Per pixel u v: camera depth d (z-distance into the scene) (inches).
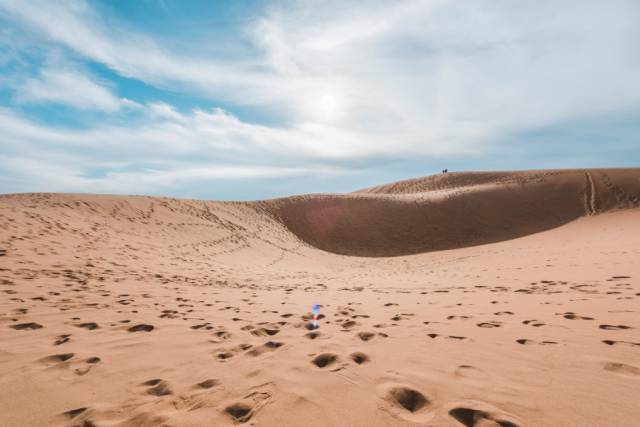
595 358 89.1
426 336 117.2
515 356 93.4
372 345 108.0
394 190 2015.3
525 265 383.6
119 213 635.5
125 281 242.8
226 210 981.8
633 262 295.0
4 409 66.1
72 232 411.2
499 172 1855.3
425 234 1043.3
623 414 61.2
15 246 288.2
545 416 61.8
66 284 204.2
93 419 63.4
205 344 109.6
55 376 81.7
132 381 80.3
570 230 843.4
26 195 621.0
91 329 122.3
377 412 65.6
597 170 1528.1
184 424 62.2
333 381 79.7
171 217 726.5
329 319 150.6
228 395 73.5
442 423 61.2
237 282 319.0
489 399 69.0
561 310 149.2
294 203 1187.3
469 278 326.6
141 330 124.3
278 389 76.0
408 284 307.6
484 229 1063.6
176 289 234.2
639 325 118.2
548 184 1379.2
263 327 133.6
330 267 614.9
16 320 125.8
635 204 1120.8
